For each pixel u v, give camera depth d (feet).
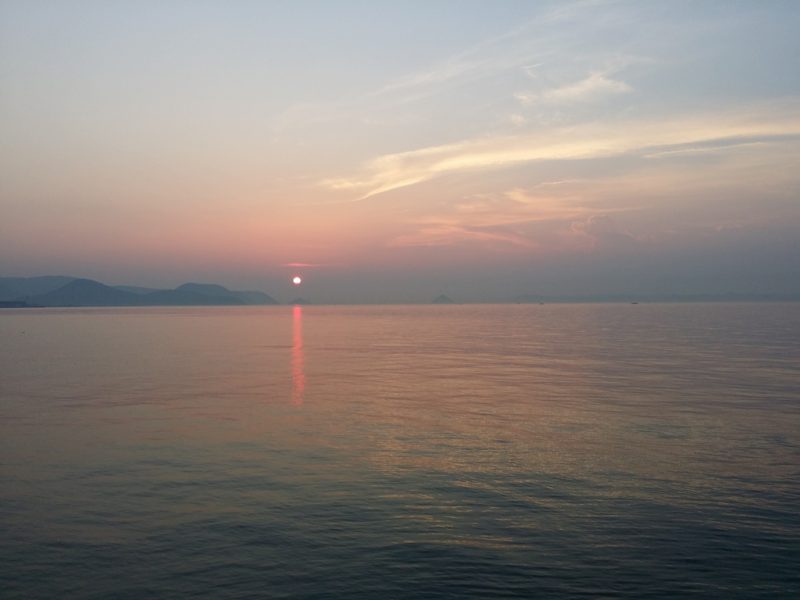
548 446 73.15
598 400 105.70
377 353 211.61
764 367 156.25
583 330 365.20
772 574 41.32
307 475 62.08
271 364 172.96
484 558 43.86
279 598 38.81
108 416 92.68
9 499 55.57
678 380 131.44
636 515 51.34
